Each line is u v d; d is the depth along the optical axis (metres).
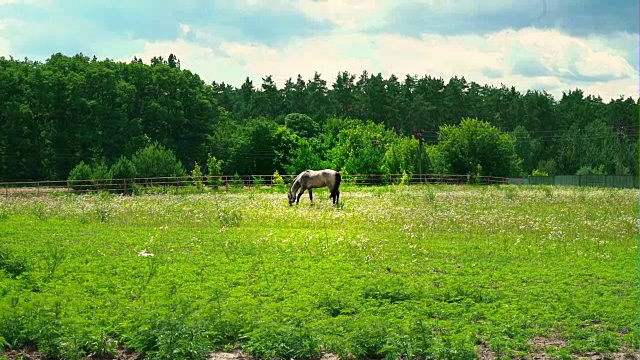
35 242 19.95
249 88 158.50
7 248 16.66
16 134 78.62
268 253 17.91
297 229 23.84
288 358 9.19
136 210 30.11
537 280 14.14
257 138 90.06
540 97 131.00
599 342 9.54
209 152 92.88
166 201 36.09
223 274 14.61
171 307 10.68
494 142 88.94
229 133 98.44
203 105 95.06
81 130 81.56
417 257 17.17
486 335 9.88
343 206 32.41
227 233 22.47
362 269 15.41
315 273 14.71
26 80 82.56
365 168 59.16
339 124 104.25
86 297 11.81
